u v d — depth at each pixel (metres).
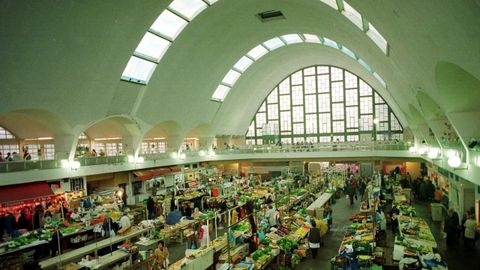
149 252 10.95
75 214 16.02
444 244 12.31
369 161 30.30
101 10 15.81
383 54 14.98
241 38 26.56
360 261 9.26
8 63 14.18
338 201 22.88
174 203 18.16
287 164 33.34
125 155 23.12
